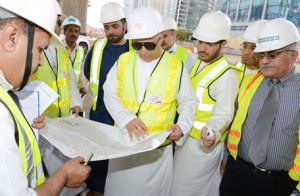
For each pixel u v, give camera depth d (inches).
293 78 54.6
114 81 66.6
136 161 65.2
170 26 103.1
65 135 49.6
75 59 131.9
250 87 62.0
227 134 70.6
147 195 67.9
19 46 27.0
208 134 61.7
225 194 67.5
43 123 49.3
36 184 32.5
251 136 59.3
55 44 32.6
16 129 27.5
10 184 23.9
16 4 26.1
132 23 57.5
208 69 69.5
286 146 54.9
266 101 56.7
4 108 26.4
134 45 58.5
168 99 62.1
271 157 56.0
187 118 61.1
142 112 62.0
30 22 27.1
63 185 32.1
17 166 24.9
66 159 75.3
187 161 74.1
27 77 28.9
